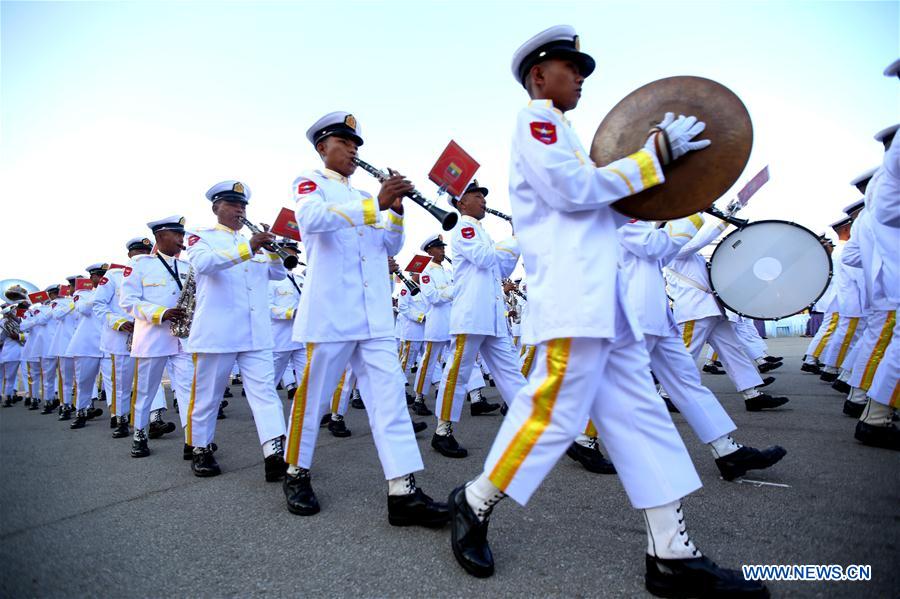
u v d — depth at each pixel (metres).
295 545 2.38
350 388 5.01
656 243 3.08
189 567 2.21
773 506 2.51
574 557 2.10
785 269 4.08
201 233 3.99
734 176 1.86
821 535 2.15
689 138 1.81
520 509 2.67
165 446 5.12
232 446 4.80
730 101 1.89
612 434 1.88
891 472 2.90
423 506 2.52
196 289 3.96
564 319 1.75
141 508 3.05
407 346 9.16
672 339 3.09
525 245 1.97
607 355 1.82
